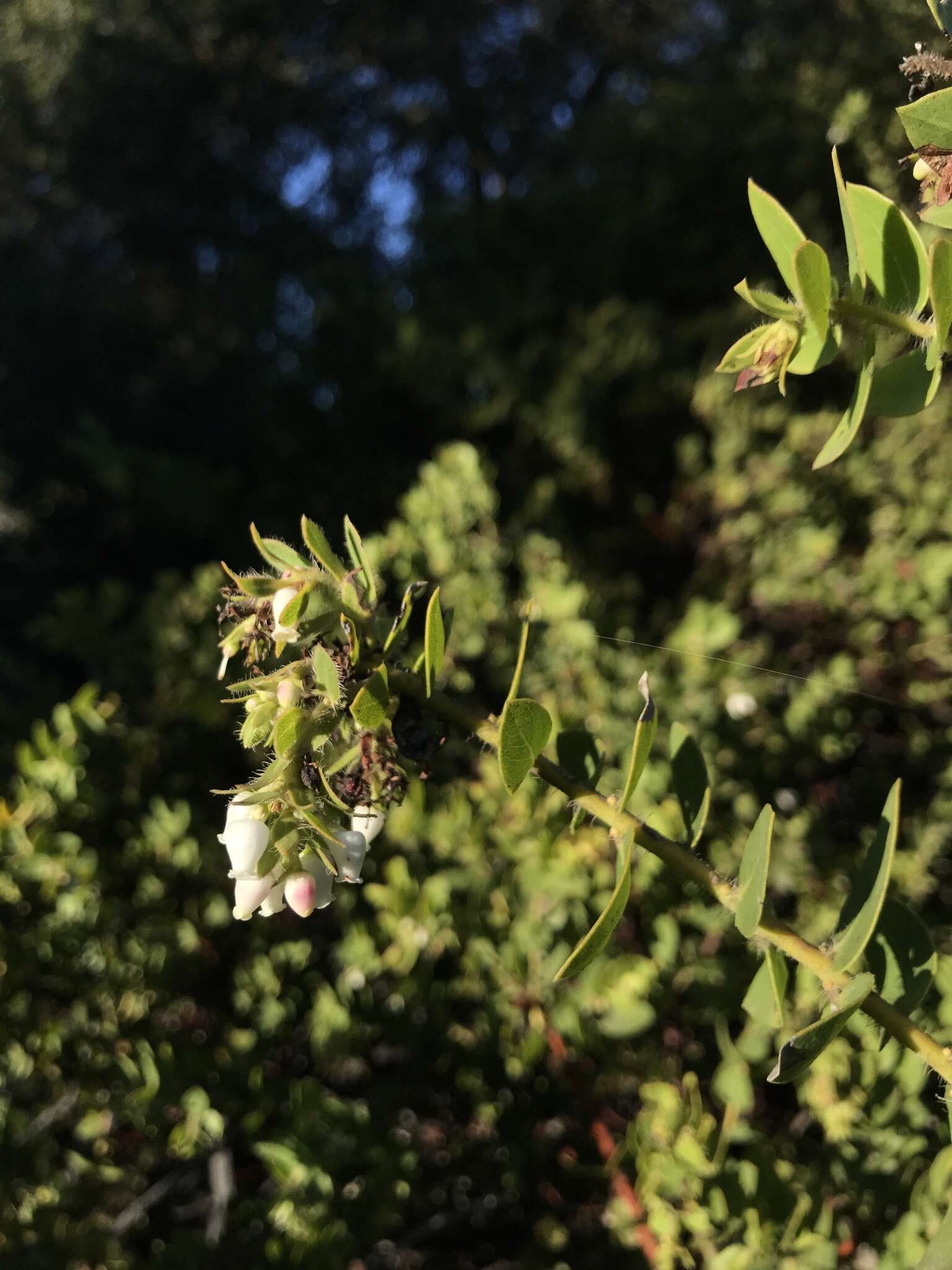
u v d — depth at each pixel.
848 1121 0.26
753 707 0.41
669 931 0.30
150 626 0.52
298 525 0.78
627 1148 0.28
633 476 0.72
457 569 0.41
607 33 1.41
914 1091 0.24
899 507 0.58
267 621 0.13
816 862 0.39
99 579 0.97
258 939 0.37
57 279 1.11
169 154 1.19
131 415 1.08
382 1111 0.32
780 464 0.60
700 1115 0.27
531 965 0.31
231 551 0.81
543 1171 0.34
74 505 0.99
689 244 0.84
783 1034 0.27
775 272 0.81
